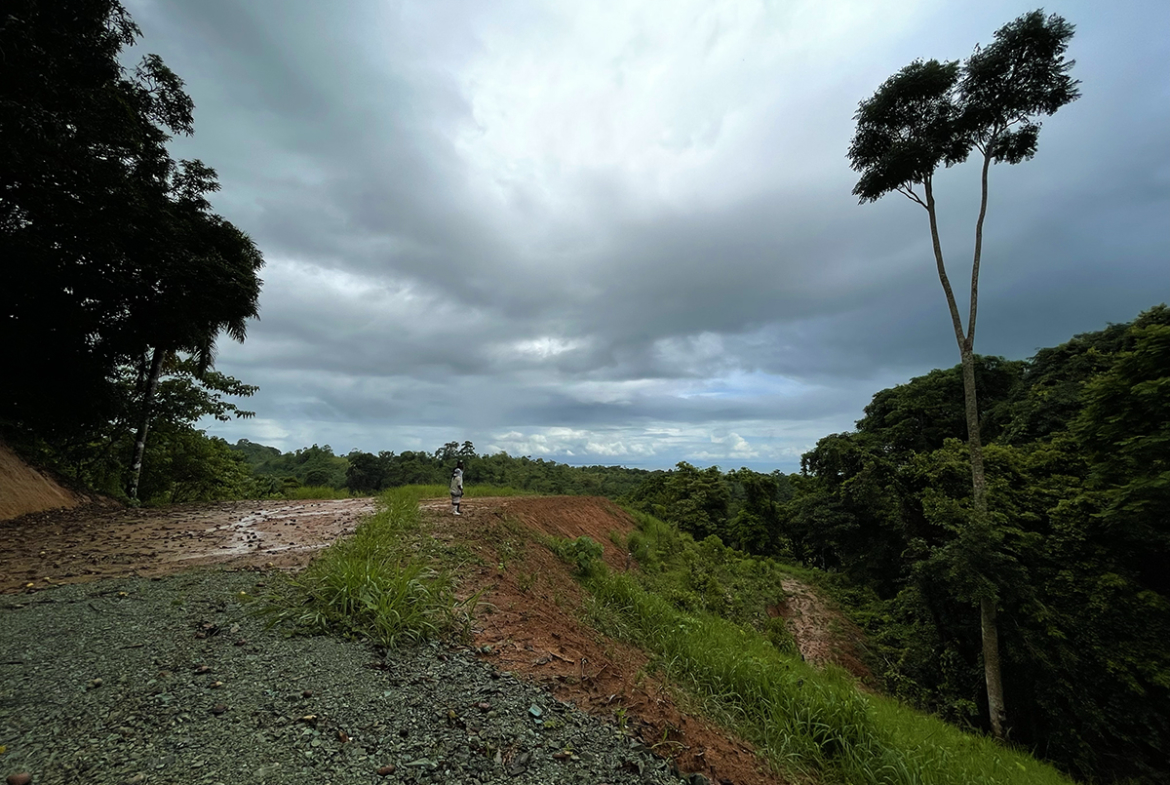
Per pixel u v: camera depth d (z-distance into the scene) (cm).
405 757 311
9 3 893
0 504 952
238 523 1018
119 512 1116
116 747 282
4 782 243
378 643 455
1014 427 2528
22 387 1249
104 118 1103
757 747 488
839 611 2678
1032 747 1379
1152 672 1221
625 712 440
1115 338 2611
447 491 1983
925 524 2173
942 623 1714
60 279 1210
